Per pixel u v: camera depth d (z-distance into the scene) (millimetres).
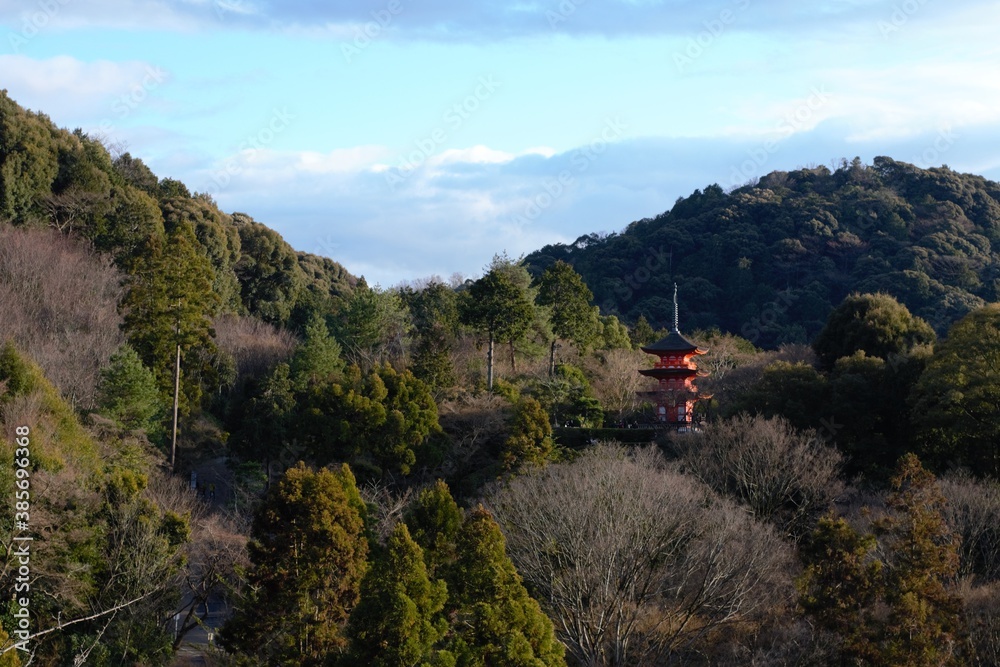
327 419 63000
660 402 79188
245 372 85125
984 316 61250
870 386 65250
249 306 104625
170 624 48719
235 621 39156
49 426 49531
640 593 47750
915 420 60719
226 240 101000
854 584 42062
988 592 45875
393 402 65000
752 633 46625
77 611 42062
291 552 39281
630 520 46625
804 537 53625
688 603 47656
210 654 42125
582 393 79062
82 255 81438
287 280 107125
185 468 66062
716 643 46438
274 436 65812
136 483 47062
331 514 39875
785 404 64312
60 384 59719
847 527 43188
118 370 61844
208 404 77312
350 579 39531
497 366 85125
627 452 61188
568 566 46969
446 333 85375
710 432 60938
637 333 109625
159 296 65500
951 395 57656
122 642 41188
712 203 147250
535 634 36969
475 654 35156
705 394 79250
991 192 141125
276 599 38906
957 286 113875
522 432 61000
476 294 79125
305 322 102250
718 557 46094
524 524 47781
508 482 55562
